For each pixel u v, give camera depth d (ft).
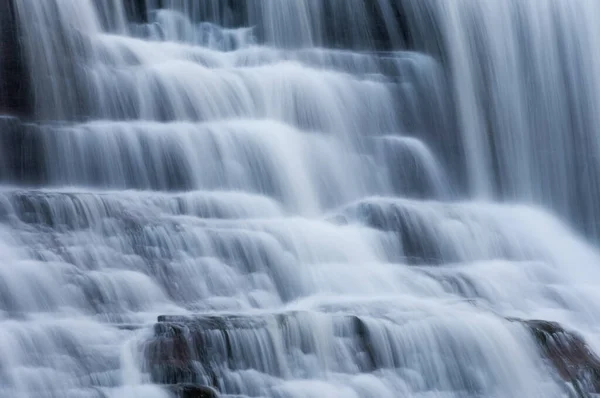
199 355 117.60
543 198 202.80
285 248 147.02
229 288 140.26
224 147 168.96
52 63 172.14
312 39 206.18
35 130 160.15
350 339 125.29
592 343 142.51
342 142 185.57
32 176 159.02
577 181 205.57
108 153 162.91
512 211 192.95
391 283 148.97
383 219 161.27
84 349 117.19
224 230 144.77
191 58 191.93
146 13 207.82
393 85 195.93
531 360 131.95
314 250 149.28
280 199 170.09
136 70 177.27
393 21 206.69
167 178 164.25
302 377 121.60
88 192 153.28
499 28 206.80
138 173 163.43
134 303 132.57
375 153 186.29
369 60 198.18
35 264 130.11
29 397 112.47
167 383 115.55
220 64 194.90
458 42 204.13
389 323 127.54
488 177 200.13
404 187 186.50
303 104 184.96
